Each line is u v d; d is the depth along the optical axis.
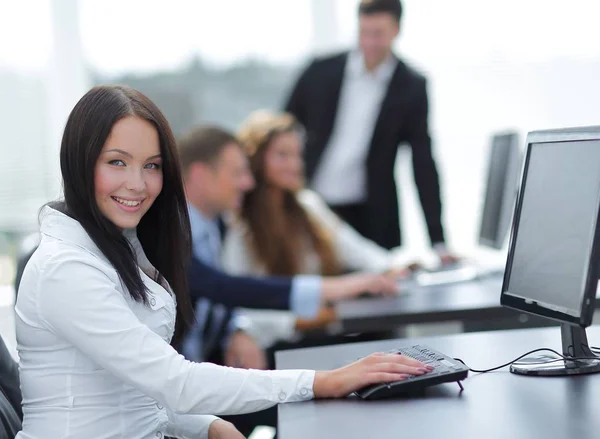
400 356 1.72
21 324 1.66
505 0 4.92
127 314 1.61
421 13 4.94
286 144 3.45
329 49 4.97
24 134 4.89
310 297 3.06
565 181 1.78
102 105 1.67
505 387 1.69
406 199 4.94
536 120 4.98
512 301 1.92
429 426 1.46
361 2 4.19
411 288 3.29
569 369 1.77
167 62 4.95
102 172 1.67
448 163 5.01
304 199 3.71
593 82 4.94
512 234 1.96
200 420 1.96
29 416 1.67
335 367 1.98
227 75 4.97
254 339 3.38
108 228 1.69
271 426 2.86
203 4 4.93
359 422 1.50
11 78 4.87
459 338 2.21
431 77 4.97
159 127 1.72
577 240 1.70
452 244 5.02
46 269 1.61
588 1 4.90
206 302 3.06
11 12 4.84
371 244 4.33
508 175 3.34
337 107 4.30
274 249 3.45
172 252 1.88
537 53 4.94
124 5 4.91
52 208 1.71
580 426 1.41
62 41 4.89
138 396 1.70
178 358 1.61
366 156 4.29
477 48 4.95
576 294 1.68
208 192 3.06
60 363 1.63
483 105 4.98
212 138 3.07
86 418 1.63
